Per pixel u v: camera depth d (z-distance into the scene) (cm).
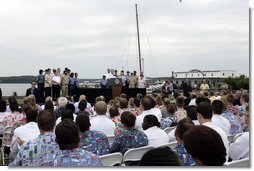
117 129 493
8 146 603
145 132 454
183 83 2242
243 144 405
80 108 687
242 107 764
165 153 175
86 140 393
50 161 288
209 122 403
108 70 1984
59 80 1772
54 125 330
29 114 448
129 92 1894
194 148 197
